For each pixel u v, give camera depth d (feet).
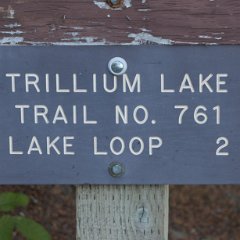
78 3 14.19
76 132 14.46
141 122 14.37
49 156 14.53
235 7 14.08
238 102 14.28
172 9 14.12
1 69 14.38
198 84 14.26
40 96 14.42
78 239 15.15
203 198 34.81
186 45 14.20
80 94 14.38
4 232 19.11
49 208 32.24
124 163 14.48
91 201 14.99
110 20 14.20
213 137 14.37
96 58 14.29
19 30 14.29
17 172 14.61
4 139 14.53
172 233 31.96
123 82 14.30
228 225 32.78
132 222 15.02
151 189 14.89
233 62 14.20
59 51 14.32
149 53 14.23
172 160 14.44
